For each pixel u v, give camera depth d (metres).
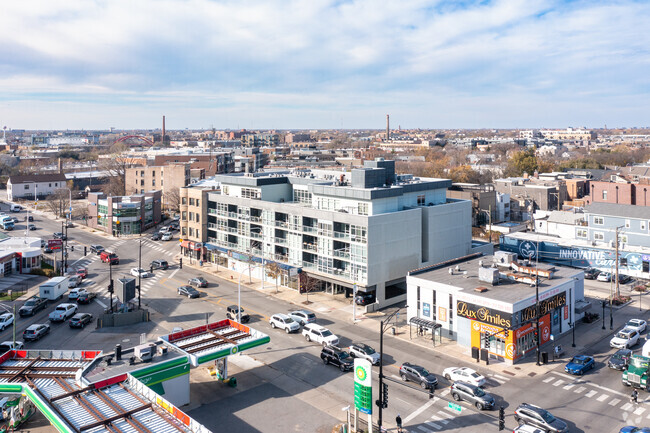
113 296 81.19
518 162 191.38
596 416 43.44
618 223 93.25
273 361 55.91
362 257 72.44
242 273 93.75
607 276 87.62
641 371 47.75
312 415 44.16
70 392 38.66
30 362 45.53
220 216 99.31
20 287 84.75
